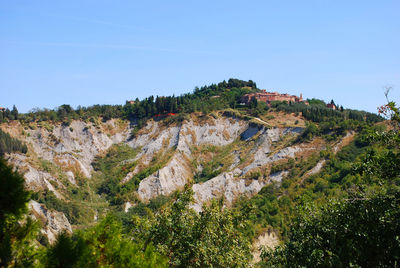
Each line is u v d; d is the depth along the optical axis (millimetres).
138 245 12031
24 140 143625
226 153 150000
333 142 118250
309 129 130625
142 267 10812
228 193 113750
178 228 21328
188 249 20375
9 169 8828
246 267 22766
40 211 79438
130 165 147750
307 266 17031
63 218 84438
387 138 17453
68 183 127000
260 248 20500
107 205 118188
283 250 19016
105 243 10570
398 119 16641
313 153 118562
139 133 175500
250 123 158625
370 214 16406
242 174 125500
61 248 9070
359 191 18172
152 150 156000
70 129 162750
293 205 81875
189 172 141125
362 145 107812
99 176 145750
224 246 21984
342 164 96812
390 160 17062
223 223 22984
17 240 9312
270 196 98062
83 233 10594
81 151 156875
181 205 22000
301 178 104062
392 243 15164
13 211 8789
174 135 162250
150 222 21719
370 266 15336
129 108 199125
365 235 15484
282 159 122812
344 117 153250
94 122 174625
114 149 164750
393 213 15961
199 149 155000
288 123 154250
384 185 17750
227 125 167125
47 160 139000
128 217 92562
